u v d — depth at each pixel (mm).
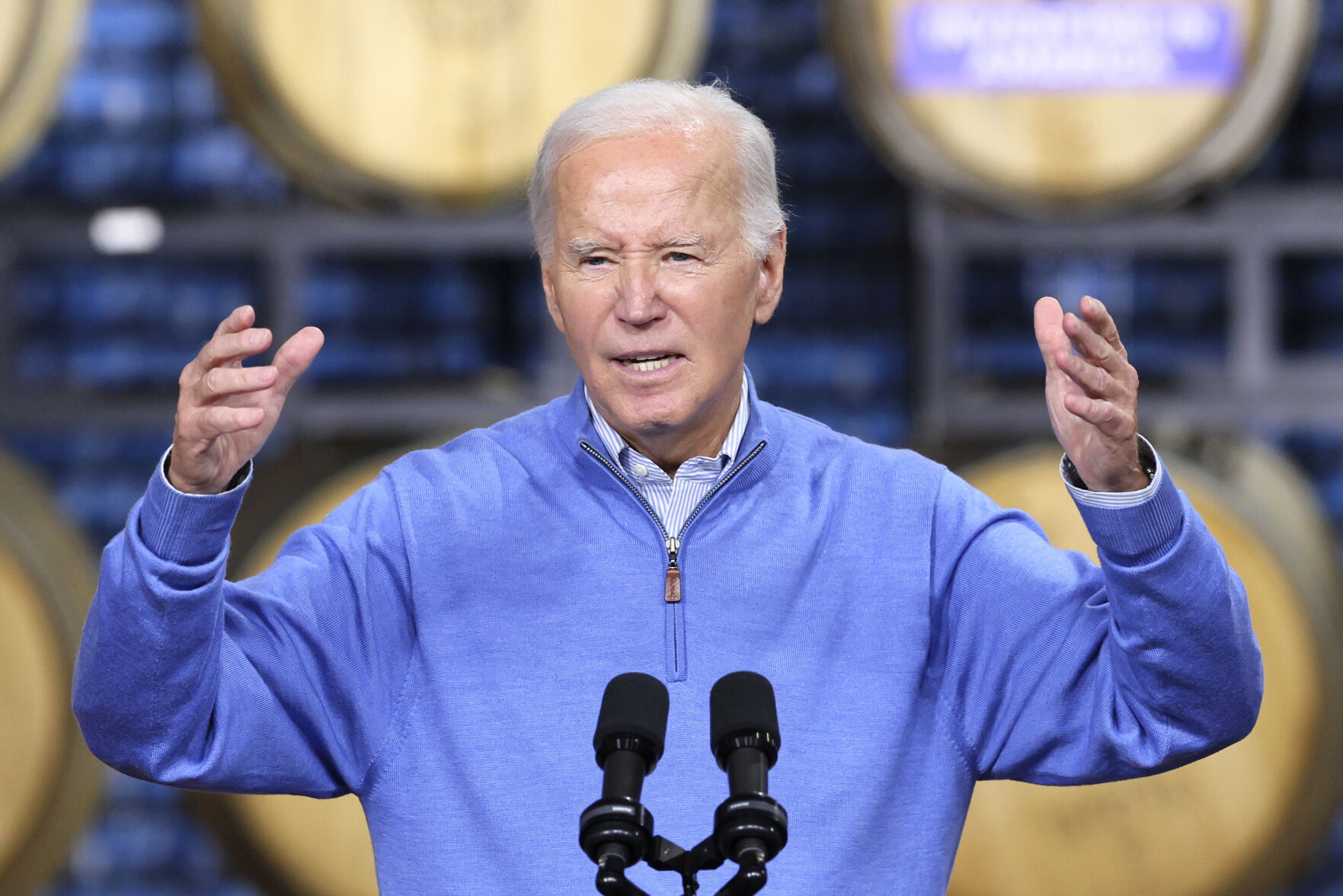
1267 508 12930
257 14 12727
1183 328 16547
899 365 16656
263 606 6145
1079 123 13219
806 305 16719
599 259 6180
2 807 12688
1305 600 12727
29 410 14602
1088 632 6191
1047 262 16516
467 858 6148
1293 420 14008
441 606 6457
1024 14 13188
